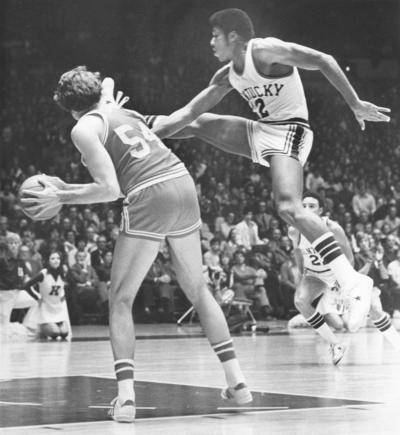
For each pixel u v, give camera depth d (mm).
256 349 11055
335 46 33094
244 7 31344
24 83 28312
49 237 18609
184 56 30562
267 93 6754
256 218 21938
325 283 8836
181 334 14523
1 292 14203
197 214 5520
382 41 33312
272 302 19312
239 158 26141
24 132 26156
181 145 26266
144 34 30344
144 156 5352
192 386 6781
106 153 5234
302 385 6906
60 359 9617
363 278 6551
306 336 13984
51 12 29641
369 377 7531
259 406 5617
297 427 4758
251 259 19125
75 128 5270
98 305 17672
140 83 30000
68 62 29812
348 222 22594
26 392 6398
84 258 17797
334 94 31156
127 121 5434
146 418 5129
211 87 6980
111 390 6516
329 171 27969
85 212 19953
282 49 6516
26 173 24438
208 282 16688
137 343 12289
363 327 15969
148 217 5293
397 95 32281
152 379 7359
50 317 13773
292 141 6828
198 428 4758
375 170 28984
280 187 6707
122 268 5328
